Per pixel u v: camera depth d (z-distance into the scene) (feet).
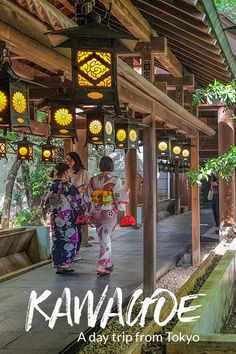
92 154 48.67
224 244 31.50
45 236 26.63
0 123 10.11
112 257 27.66
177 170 44.91
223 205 35.73
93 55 9.89
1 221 43.19
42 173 43.86
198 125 29.30
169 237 38.81
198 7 14.83
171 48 23.72
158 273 25.46
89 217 22.40
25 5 9.53
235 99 21.66
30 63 16.17
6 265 24.11
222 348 11.07
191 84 27.40
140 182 49.62
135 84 15.94
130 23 17.69
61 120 14.98
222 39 18.88
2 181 48.62
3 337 14.25
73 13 17.06
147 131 19.36
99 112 16.34
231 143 34.94
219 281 17.89
